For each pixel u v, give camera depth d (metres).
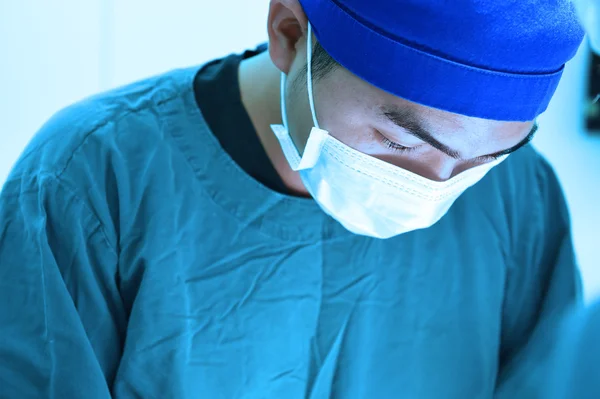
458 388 1.13
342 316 1.06
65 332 0.92
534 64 0.77
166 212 1.00
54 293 0.93
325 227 1.05
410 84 0.78
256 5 1.75
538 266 1.18
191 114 1.03
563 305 1.12
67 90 1.74
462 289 1.13
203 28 1.75
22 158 1.00
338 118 0.86
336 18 0.82
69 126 1.00
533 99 0.80
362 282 1.07
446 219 1.12
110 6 1.72
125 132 1.00
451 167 0.87
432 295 1.11
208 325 1.01
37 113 1.74
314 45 0.86
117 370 1.00
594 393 0.51
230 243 1.02
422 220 0.92
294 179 1.03
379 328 1.09
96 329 0.97
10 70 1.70
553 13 0.76
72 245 0.95
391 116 0.81
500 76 0.76
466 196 1.13
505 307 1.19
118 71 1.75
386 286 1.09
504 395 1.15
